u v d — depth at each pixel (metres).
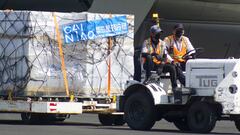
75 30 37.44
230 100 29.12
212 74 29.80
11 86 37.41
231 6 70.12
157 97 31.16
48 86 37.09
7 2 67.94
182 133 29.56
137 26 66.50
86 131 30.45
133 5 65.62
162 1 66.38
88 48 37.53
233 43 75.75
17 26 37.16
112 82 38.22
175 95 30.84
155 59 31.75
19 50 37.06
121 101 33.16
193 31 73.31
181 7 68.44
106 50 38.09
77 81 37.38
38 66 36.91
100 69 37.88
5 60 37.56
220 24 73.62
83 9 66.31
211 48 75.75
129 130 31.62
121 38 38.56
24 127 33.34
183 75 31.20
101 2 64.75
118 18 38.53
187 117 30.83
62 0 66.38
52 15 37.19
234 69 29.12
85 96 37.44
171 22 70.75
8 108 37.28
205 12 70.75
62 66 37.22
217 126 38.50
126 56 38.69
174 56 32.09
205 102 29.73
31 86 36.88
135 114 32.09
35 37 36.84
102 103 37.94
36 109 36.28
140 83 31.88
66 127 33.97
